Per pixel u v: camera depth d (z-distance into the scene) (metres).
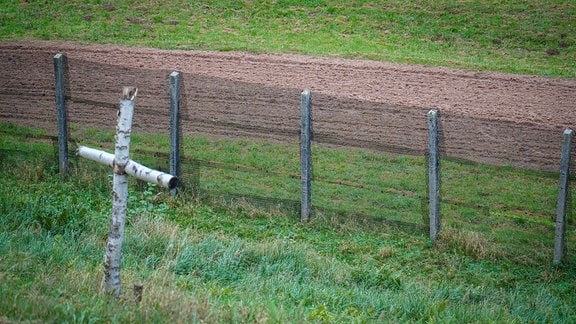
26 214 17.00
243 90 25.28
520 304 15.10
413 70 27.66
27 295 10.11
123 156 10.35
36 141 22.09
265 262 15.94
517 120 23.53
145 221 17.27
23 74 26.66
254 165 20.80
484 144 21.88
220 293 12.67
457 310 13.79
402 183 19.91
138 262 15.01
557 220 17.25
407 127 22.88
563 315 14.85
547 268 17.19
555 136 22.34
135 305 10.25
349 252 17.66
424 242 18.09
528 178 20.03
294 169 20.66
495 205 18.95
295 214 19.22
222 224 18.70
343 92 25.41
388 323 12.45
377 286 15.68
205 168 20.64
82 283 11.31
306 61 28.22
